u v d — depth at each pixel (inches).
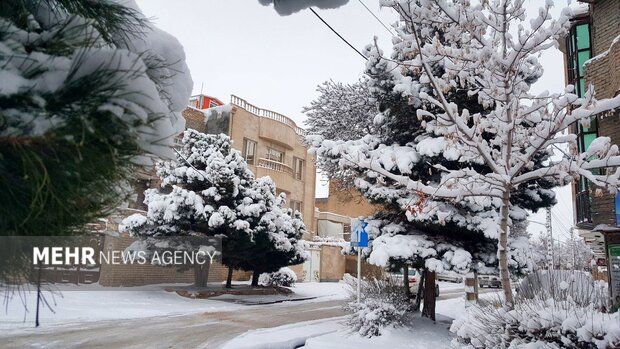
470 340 242.2
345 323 433.4
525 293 257.1
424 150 374.3
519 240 413.7
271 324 482.6
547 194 411.8
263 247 741.9
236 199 733.9
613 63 426.6
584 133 465.7
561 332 202.5
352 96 561.6
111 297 599.8
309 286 1039.6
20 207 48.9
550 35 241.4
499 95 250.7
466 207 395.9
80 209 54.7
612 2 463.2
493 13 248.7
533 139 233.3
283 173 1123.3
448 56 255.3
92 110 47.0
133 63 52.0
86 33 56.6
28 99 45.1
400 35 273.9
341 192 644.1
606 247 448.5
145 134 51.9
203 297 692.1
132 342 362.0
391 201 408.2
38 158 45.4
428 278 465.7
